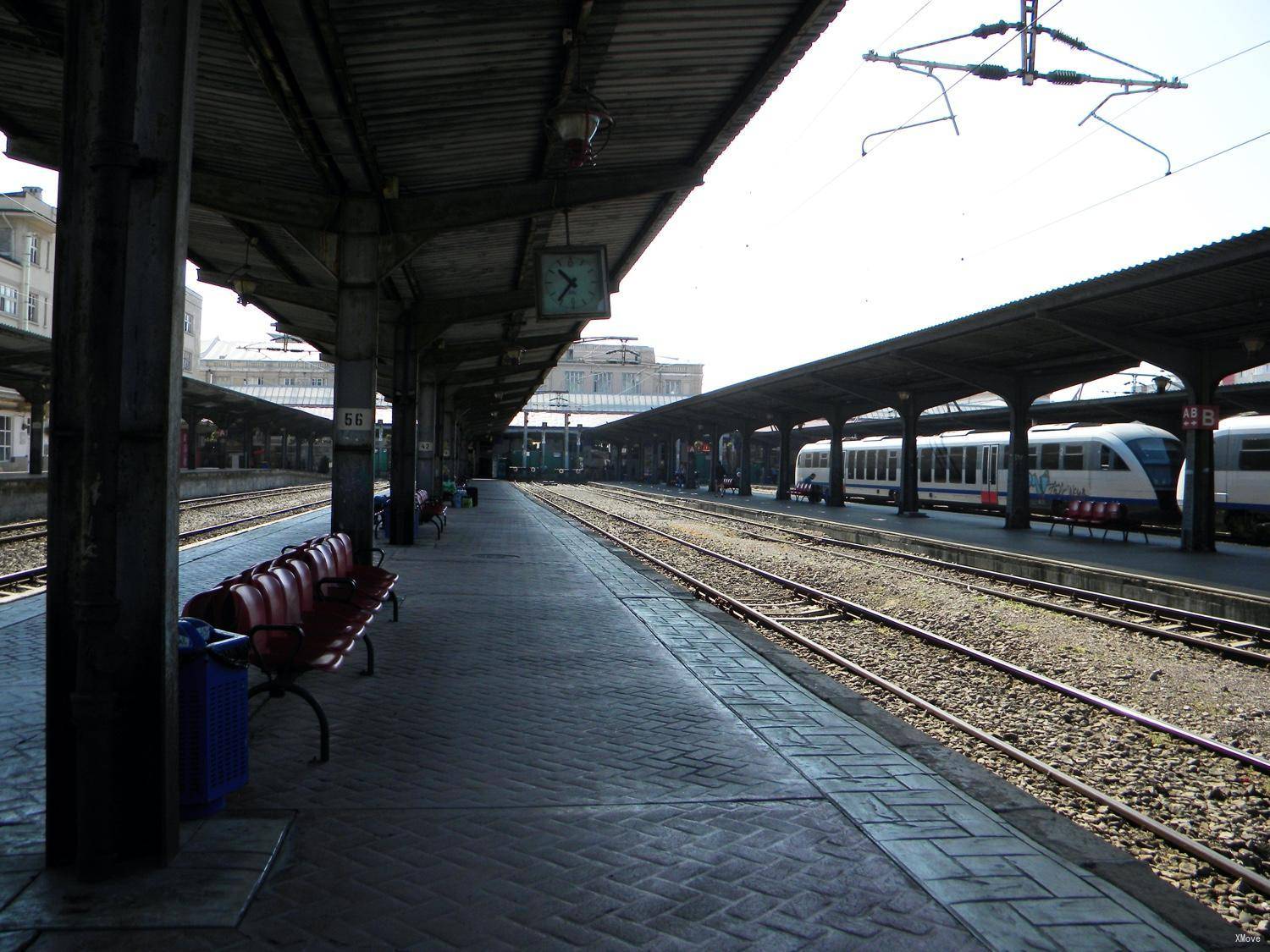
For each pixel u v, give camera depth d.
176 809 3.50
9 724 5.08
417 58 6.93
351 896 3.20
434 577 12.18
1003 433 31.25
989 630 10.45
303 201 10.21
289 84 7.14
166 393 3.35
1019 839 3.82
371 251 10.38
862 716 5.79
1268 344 16.52
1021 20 10.31
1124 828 4.94
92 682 3.15
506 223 12.12
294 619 5.68
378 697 5.98
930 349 21.98
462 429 50.66
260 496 38.59
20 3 6.18
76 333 3.25
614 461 77.44
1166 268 13.12
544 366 31.64
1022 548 18.53
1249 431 22.09
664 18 6.56
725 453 71.94
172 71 3.31
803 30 6.73
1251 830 4.94
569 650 7.66
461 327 21.05
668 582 12.54
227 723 3.97
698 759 4.80
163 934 2.90
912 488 29.45
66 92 3.20
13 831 3.69
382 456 60.03
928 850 3.67
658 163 10.24
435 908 3.12
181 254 3.39
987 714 7.20
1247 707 7.42
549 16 6.43
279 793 4.19
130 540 3.34
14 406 42.69
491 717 5.57
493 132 8.73
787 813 4.05
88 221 3.15
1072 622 11.15
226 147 9.18
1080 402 26.78
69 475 3.28
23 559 14.20
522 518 26.38
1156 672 8.48
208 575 12.16
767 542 22.12
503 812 4.00
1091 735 6.66
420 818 3.92
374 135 8.60
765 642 8.24
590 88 7.86
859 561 17.58
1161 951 2.95
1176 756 6.19
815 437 51.16
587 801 4.15
